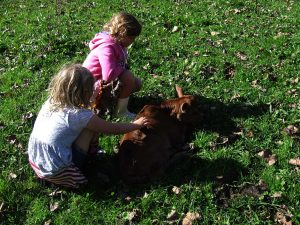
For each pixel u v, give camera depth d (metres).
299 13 4.82
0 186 2.24
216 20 4.59
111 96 2.71
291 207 2.02
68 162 2.12
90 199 2.17
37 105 3.04
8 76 3.50
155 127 2.34
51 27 4.63
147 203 2.11
